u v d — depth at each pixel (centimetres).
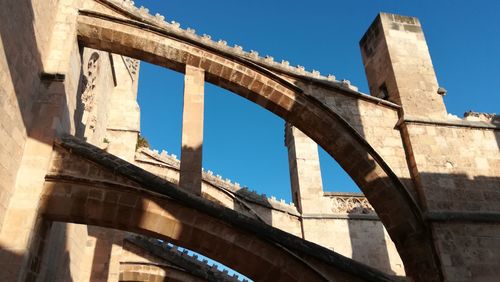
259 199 2306
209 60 1427
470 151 1476
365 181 1437
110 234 1852
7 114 971
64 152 1088
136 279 2111
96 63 1820
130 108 2280
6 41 963
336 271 1030
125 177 1055
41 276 1055
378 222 2409
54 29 1277
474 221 1320
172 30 1409
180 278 2133
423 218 1327
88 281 1742
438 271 1258
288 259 1030
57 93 1156
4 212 971
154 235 1053
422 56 1659
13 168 1009
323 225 2334
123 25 1377
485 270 1245
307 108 1455
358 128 1464
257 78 1452
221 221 1029
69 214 1034
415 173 1409
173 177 2212
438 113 1536
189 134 1248
